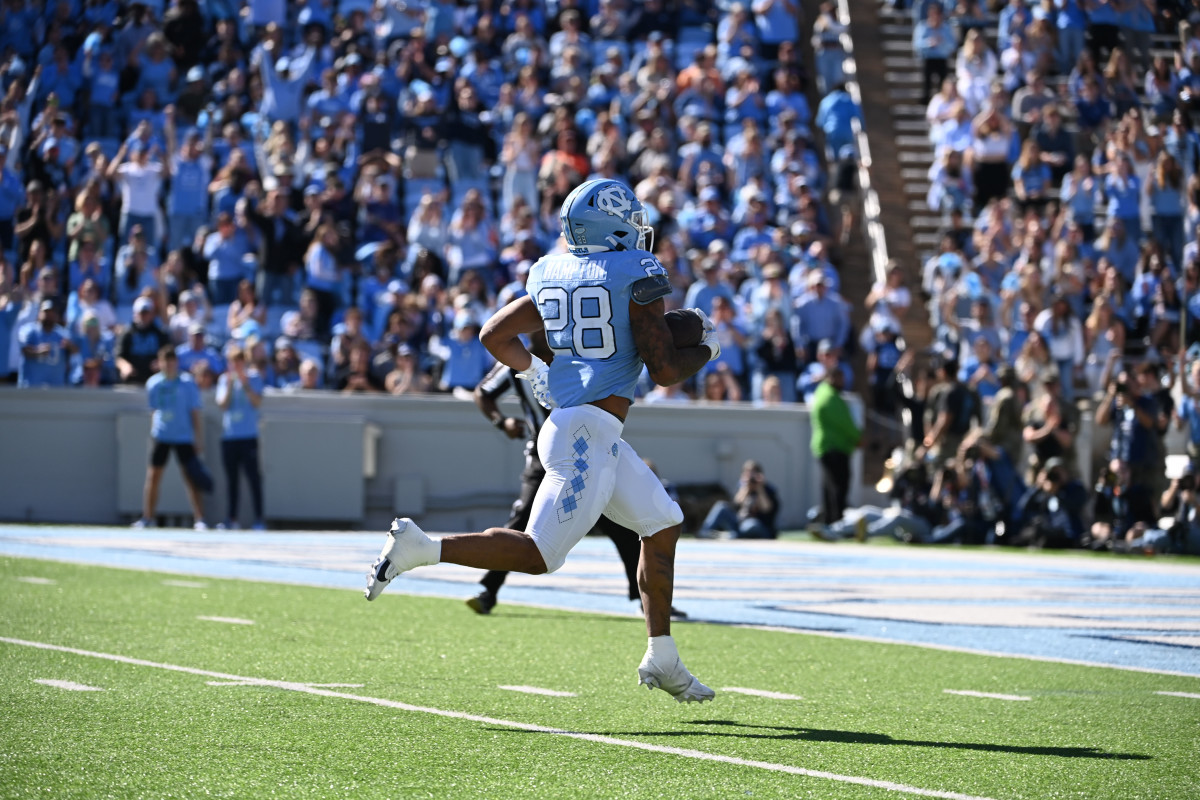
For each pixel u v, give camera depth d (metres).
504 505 52.81
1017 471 48.25
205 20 74.12
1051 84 64.19
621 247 14.46
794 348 57.62
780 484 54.94
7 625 21.16
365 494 52.16
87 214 56.50
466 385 53.66
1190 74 58.00
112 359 53.84
